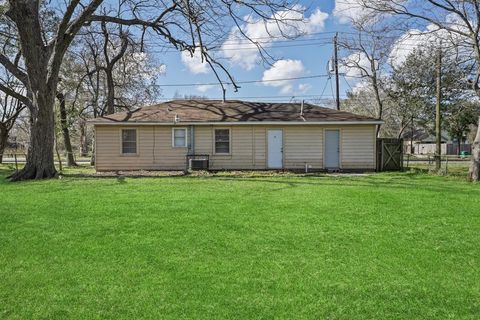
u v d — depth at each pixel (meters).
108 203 8.62
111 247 5.43
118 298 3.81
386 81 34.97
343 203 8.73
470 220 7.14
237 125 19.41
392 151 19.94
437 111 18.75
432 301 3.80
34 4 14.45
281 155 19.66
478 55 15.49
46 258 4.98
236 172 18.19
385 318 3.46
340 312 3.56
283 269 4.61
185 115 19.89
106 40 27.03
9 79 24.52
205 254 5.14
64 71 25.81
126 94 33.06
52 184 12.48
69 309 3.58
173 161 19.47
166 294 3.90
